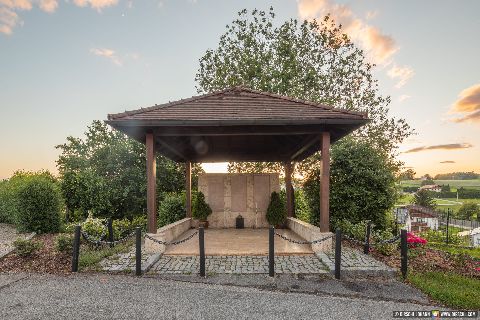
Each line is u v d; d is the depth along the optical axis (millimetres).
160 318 4574
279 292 5652
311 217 12039
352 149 11375
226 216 13836
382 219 10938
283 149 12992
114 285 5969
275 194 13266
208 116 8156
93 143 18469
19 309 4863
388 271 6625
